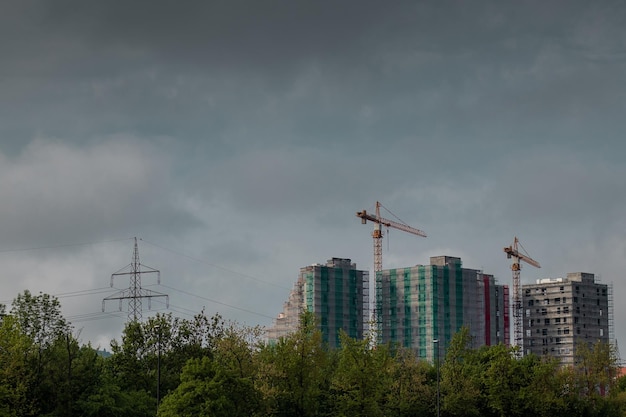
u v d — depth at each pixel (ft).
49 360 431.84
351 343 476.95
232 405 394.32
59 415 413.59
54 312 455.22
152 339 497.87
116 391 433.07
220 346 447.42
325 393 477.77
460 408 522.88
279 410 440.86
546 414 551.59
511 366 549.13
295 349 453.17
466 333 556.10
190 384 391.45
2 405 391.45
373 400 465.88
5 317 422.41
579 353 631.15
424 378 528.22
